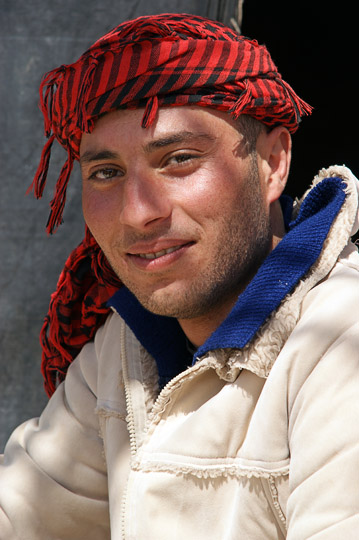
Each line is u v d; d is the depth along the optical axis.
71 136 1.36
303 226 1.27
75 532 1.53
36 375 2.23
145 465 1.27
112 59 1.23
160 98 1.22
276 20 4.98
